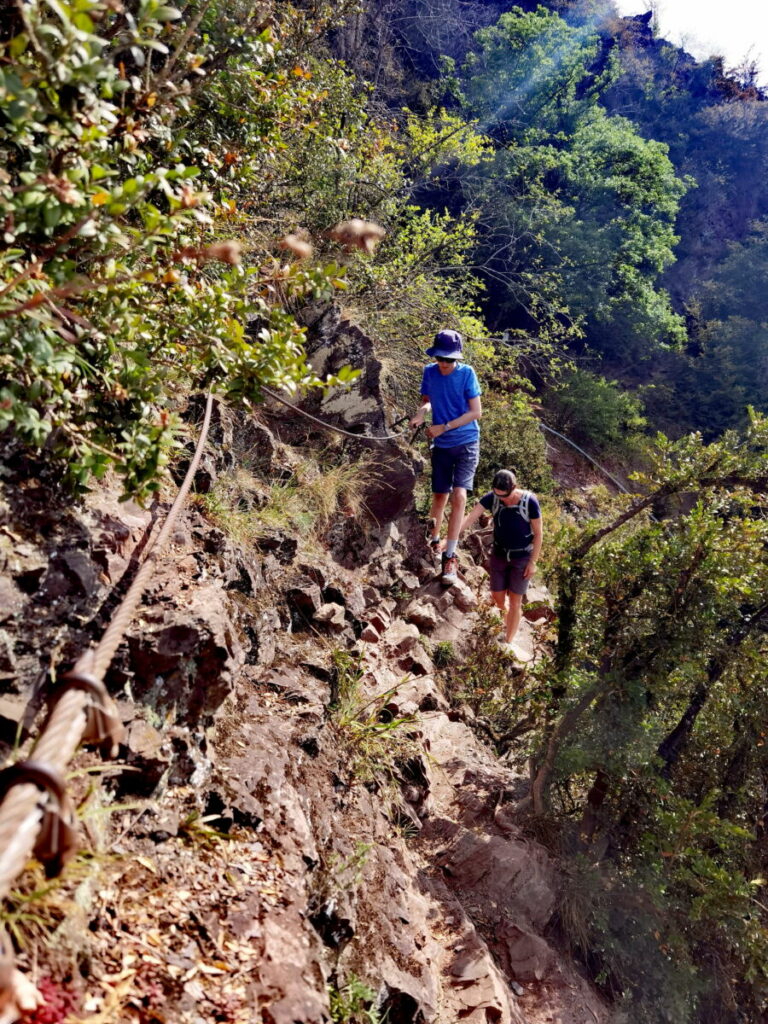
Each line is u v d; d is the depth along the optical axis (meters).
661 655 5.32
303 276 3.34
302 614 4.84
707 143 39.16
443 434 6.68
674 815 5.02
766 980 4.95
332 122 8.20
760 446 5.45
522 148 21.62
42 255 2.54
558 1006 4.13
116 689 2.81
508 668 6.71
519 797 5.56
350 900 3.26
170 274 2.90
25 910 1.97
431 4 24.72
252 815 3.01
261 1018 2.22
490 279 20.20
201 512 4.31
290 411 6.68
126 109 2.76
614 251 22.48
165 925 2.35
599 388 19.19
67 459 3.10
